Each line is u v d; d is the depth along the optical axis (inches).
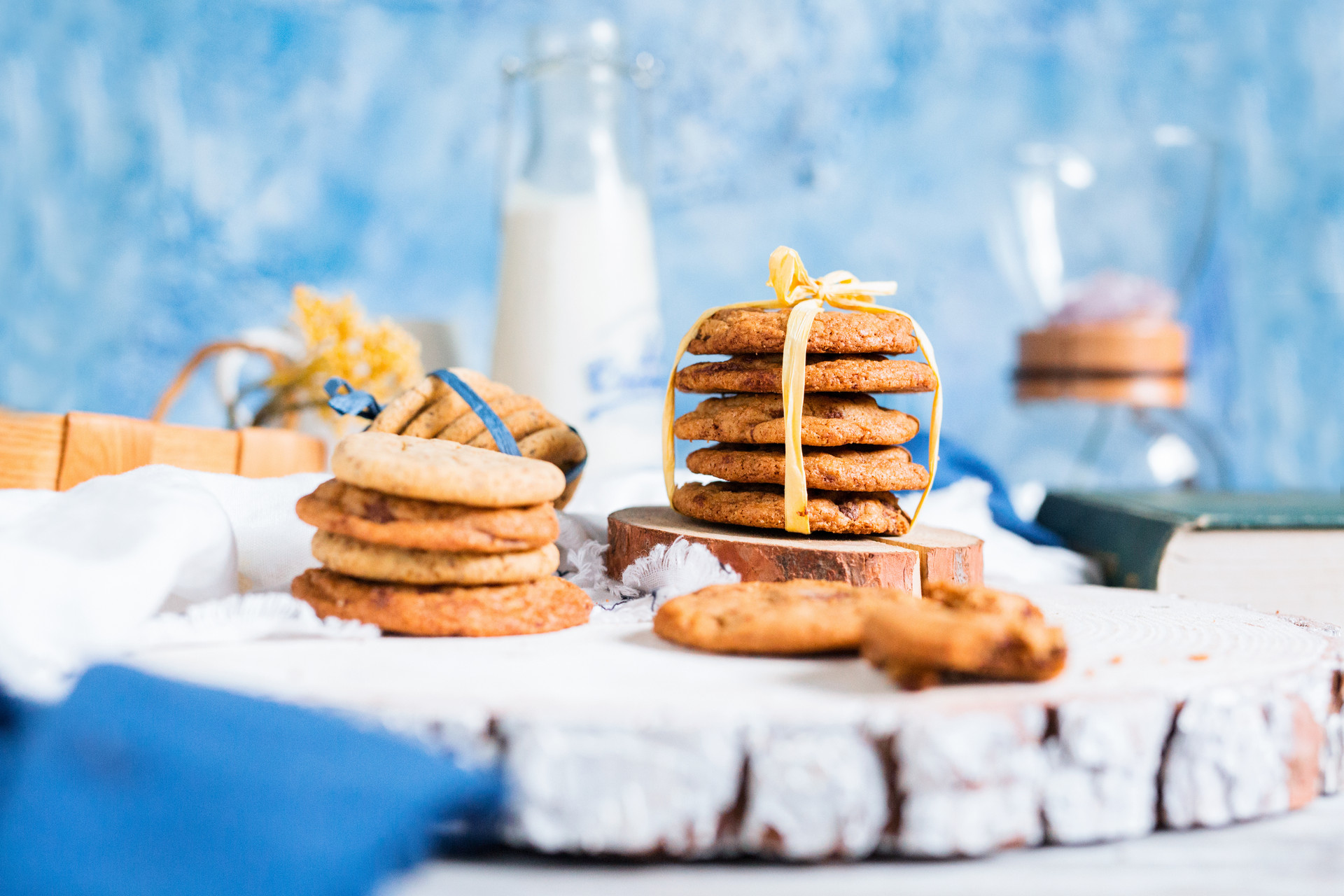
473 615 20.2
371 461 20.2
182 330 40.2
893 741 17.9
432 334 31.4
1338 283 42.6
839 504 22.5
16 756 17.5
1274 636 20.5
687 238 42.3
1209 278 42.6
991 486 28.8
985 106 42.3
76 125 39.5
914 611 19.0
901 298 42.5
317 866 16.3
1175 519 24.9
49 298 39.6
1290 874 17.9
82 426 22.5
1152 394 33.6
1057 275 37.6
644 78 31.2
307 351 28.7
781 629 19.3
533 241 29.8
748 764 17.8
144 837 16.6
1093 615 21.7
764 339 22.5
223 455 24.8
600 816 17.7
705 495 23.3
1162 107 42.6
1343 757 19.7
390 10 40.8
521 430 23.7
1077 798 18.2
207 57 39.9
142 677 17.6
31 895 16.1
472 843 17.9
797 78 41.9
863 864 18.0
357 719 17.7
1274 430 42.9
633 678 18.7
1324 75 42.5
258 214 40.4
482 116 41.3
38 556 19.0
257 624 19.6
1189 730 18.5
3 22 39.1
